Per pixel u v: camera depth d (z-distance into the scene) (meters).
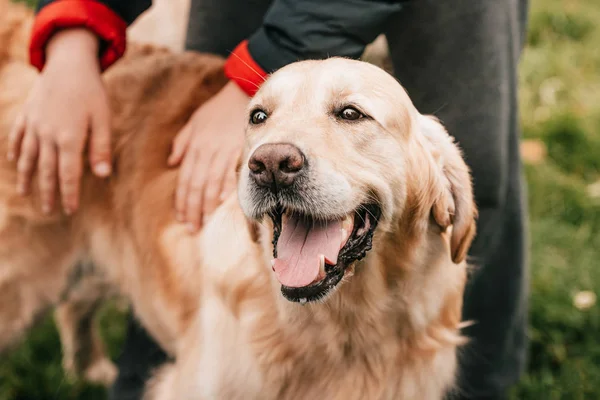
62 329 2.78
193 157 2.04
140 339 2.70
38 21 2.02
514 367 2.59
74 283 2.48
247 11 2.38
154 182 2.24
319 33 1.79
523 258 2.41
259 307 1.86
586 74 4.52
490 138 2.04
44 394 2.72
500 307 2.46
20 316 2.39
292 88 1.66
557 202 3.50
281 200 1.56
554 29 5.00
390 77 1.72
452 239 1.85
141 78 2.36
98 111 2.05
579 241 3.27
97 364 2.89
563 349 2.80
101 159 2.08
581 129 3.90
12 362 2.78
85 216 2.35
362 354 1.87
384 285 1.78
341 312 1.80
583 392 2.64
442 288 1.85
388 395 1.88
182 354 2.16
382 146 1.64
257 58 1.87
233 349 1.90
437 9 1.99
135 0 2.10
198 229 2.07
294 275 1.56
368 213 1.65
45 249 2.34
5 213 2.29
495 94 2.02
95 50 2.05
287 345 1.86
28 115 2.07
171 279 2.21
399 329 1.85
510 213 2.31
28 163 2.08
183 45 2.64
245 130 1.76
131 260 2.34
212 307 1.98
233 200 1.91
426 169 1.75
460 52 2.00
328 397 1.90
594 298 2.95
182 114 2.27
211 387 1.95
